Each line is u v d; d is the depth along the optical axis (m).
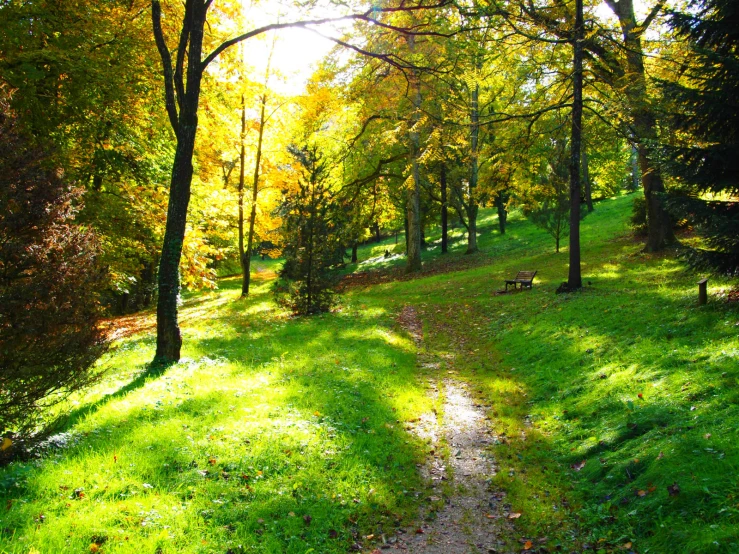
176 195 10.80
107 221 16.16
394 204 38.44
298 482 5.70
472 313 17.98
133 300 33.22
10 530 4.22
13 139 6.01
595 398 7.98
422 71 13.26
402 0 11.21
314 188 18.30
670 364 7.80
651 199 20.72
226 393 8.38
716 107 9.05
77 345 6.18
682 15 9.59
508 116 17.36
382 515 5.54
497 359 12.19
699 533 4.20
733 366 6.79
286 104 25.55
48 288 5.93
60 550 4.05
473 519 5.57
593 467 6.14
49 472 5.24
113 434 6.43
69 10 13.05
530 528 5.27
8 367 5.75
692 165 9.54
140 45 14.21
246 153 27.44
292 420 7.30
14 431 6.15
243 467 5.86
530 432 7.78
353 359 11.32
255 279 41.72
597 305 13.20
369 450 6.84
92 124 14.26
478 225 50.47
